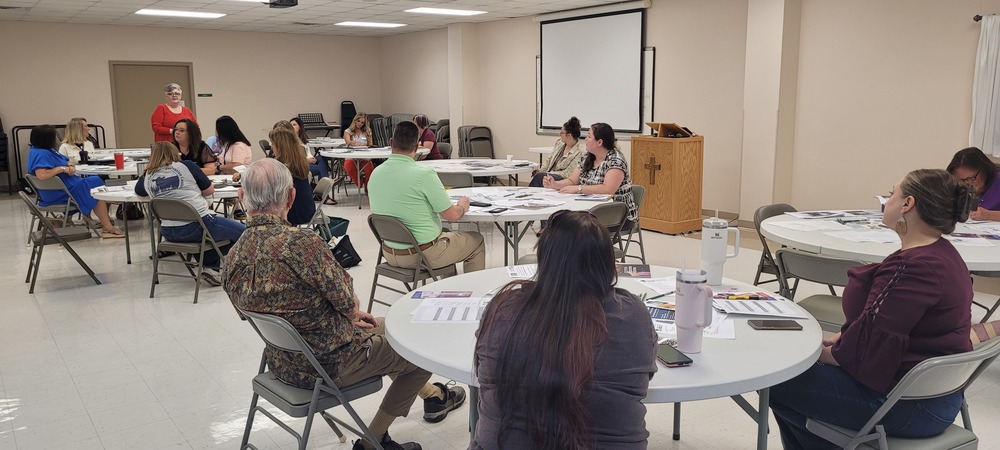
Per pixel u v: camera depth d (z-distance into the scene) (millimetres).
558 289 1378
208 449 2752
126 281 5305
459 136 11312
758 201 7230
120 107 11789
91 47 11398
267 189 2176
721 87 7758
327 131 13773
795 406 1999
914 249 1836
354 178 9969
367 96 14227
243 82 12812
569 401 1318
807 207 7137
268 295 2111
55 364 3643
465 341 1872
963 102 5883
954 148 5984
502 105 11141
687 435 2807
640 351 1400
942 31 5949
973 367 1783
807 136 7031
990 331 2109
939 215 1814
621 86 8961
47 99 11180
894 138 6375
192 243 4805
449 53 11602
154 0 8688
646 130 8734
